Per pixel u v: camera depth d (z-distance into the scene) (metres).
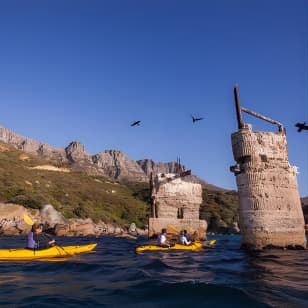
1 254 13.11
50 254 14.11
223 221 78.44
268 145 16.27
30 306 6.48
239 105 16.45
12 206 53.81
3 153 109.56
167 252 17.31
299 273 10.06
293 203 16.16
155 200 26.52
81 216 62.94
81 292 7.69
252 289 7.77
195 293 7.40
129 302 6.82
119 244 26.50
